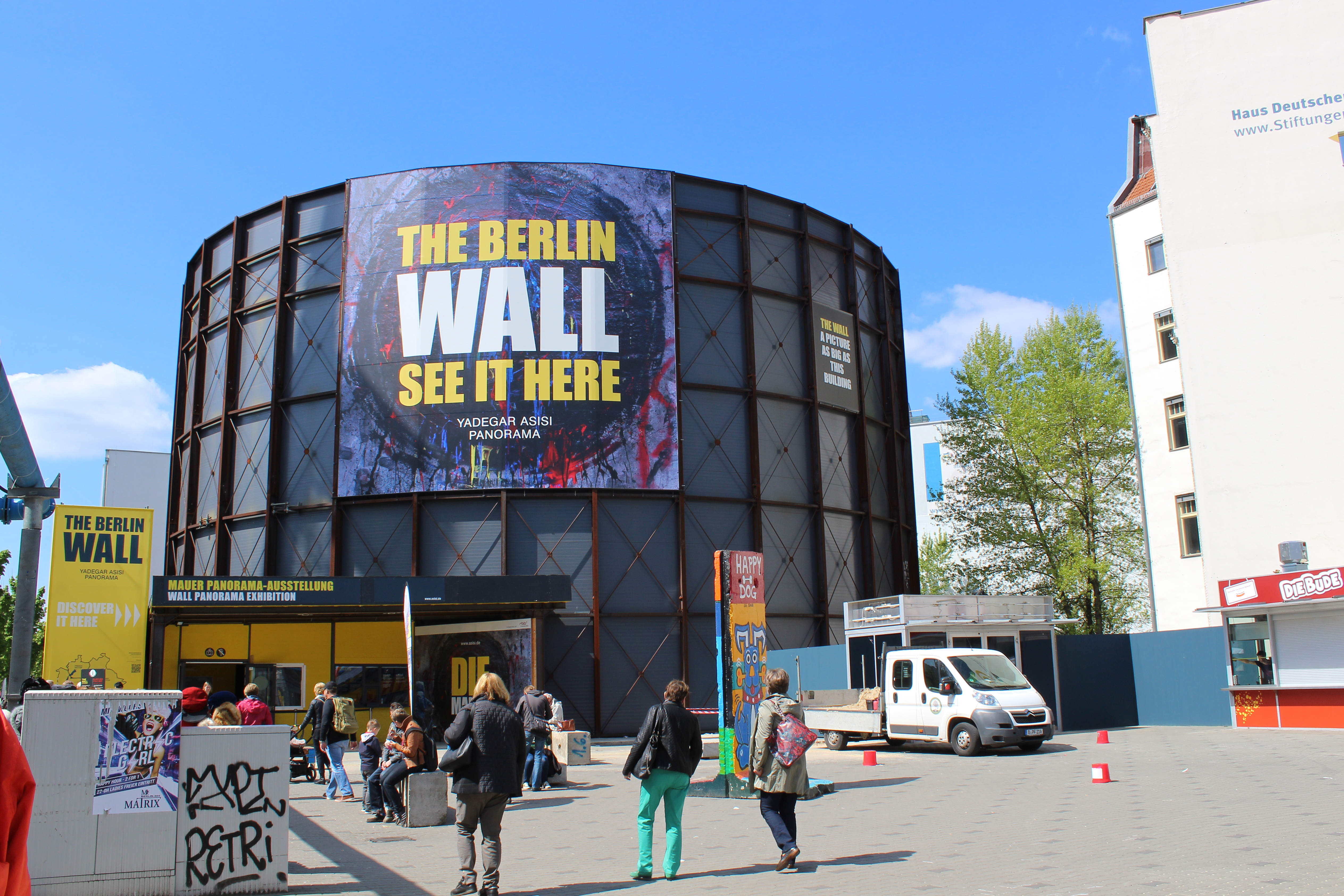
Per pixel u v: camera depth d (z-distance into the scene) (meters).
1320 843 9.70
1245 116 33.62
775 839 10.78
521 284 32.41
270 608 26.97
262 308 35.44
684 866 10.20
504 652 27.56
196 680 29.48
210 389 37.31
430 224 32.97
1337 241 32.19
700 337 34.19
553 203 33.00
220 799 9.17
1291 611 25.75
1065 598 45.88
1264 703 26.17
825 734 27.03
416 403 32.00
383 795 14.23
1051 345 46.25
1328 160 32.62
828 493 35.97
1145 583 49.53
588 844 11.88
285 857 9.34
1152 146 35.03
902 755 22.95
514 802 16.23
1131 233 38.59
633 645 31.44
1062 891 8.02
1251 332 32.66
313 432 33.50
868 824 12.52
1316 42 33.22
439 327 32.31
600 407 32.06
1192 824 11.22
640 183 33.84
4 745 2.79
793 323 36.38
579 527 31.69
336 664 30.25
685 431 33.28
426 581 26.91
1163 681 29.55
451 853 11.41
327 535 32.56
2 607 47.88
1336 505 30.95
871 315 40.44
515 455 31.55
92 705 8.75
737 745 16.47
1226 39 34.19
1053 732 24.48
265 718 15.81
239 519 34.34
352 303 33.16
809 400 35.78
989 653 23.22
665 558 32.28
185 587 25.41
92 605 25.41
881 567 38.19
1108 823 11.61
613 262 32.97
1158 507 36.75
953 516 48.25
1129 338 38.31
